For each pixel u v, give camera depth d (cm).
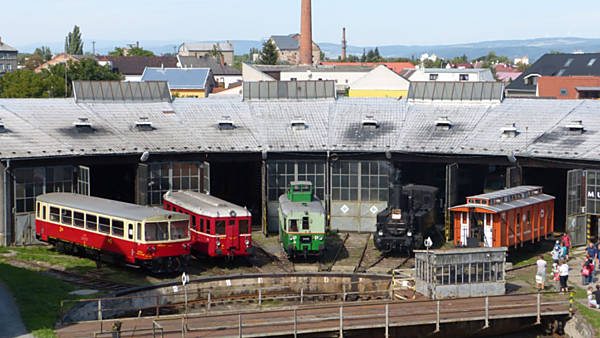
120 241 4453
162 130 5734
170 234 4406
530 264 4875
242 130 5903
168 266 4447
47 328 3369
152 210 4494
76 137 5384
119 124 5722
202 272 4616
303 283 4528
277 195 5844
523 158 5338
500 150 5378
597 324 3600
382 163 5781
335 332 3434
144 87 6181
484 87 6175
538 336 3841
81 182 5266
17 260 4675
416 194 5541
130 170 6266
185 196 5219
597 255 4669
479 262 4041
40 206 5028
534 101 6094
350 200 5878
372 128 5959
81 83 5981
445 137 5706
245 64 13762
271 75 14275
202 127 5881
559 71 12612
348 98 6544
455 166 5512
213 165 6706
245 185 6762
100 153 5228
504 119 5847
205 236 4725
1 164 4938
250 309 4006
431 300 3875
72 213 4781
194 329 3384
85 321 3541
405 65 19850
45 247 5131
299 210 4875
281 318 3578
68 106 5841
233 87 13475
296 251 4866
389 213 5153
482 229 4847
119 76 14775
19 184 5044
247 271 4669
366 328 3459
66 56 19388
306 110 6300
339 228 5919
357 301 3956
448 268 3984
